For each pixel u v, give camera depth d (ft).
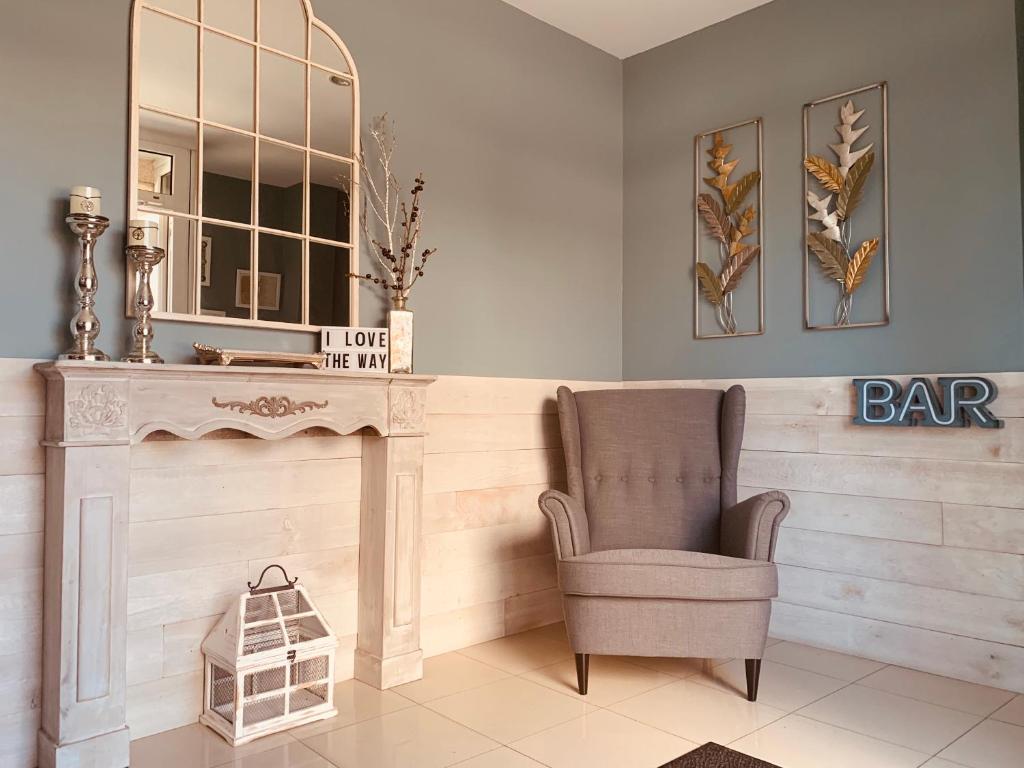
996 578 9.07
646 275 12.89
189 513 8.02
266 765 7.02
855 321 10.42
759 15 11.57
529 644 10.69
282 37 8.93
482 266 10.98
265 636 7.88
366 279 9.58
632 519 10.47
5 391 6.88
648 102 12.95
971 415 9.25
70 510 6.64
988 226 9.29
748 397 11.48
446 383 10.43
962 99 9.54
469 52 10.88
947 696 8.77
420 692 8.83
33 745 6.95
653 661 9.94
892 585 9.92
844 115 10.55
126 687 7.47
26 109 7.09
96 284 7.06
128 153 7.68
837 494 10.48
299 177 9.05
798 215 11.07
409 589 9.22
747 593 8.27
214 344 8.33
